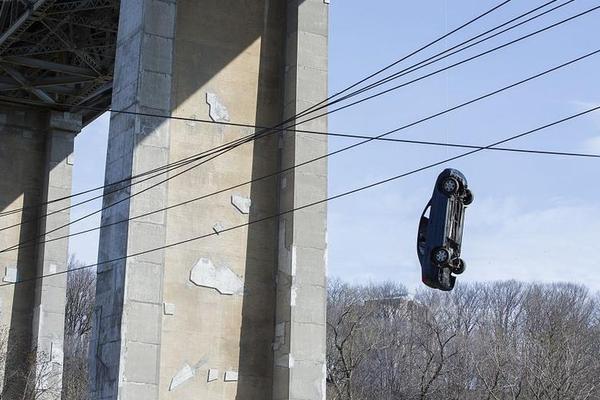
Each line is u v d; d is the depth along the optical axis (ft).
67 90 155.84
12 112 158.81
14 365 150.82
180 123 99.14
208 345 96.43
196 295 96.78
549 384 205.05
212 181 99.60
